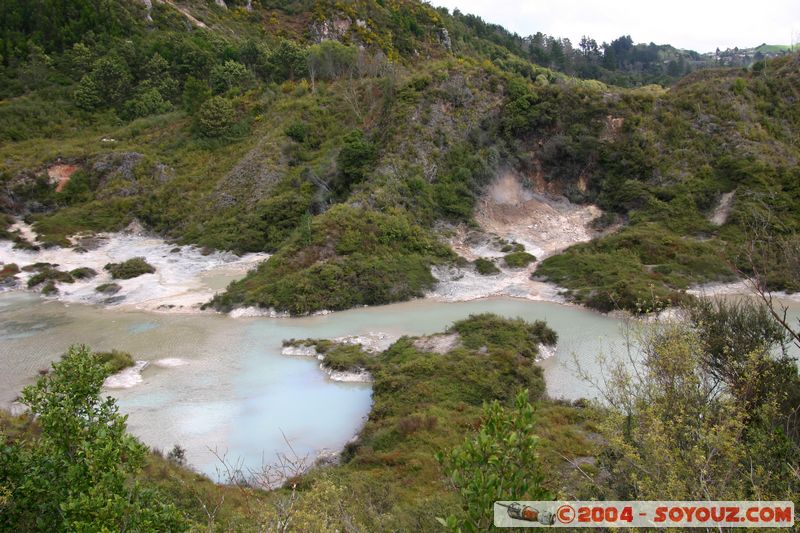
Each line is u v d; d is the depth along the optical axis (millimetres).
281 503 11094
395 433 21312
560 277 43062
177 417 24797
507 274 45219
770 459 8891
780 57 66062
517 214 53406
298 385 28031
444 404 23953
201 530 10352
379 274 42312
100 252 54094
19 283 45750
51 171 65562
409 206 50625
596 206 53375
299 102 69812
